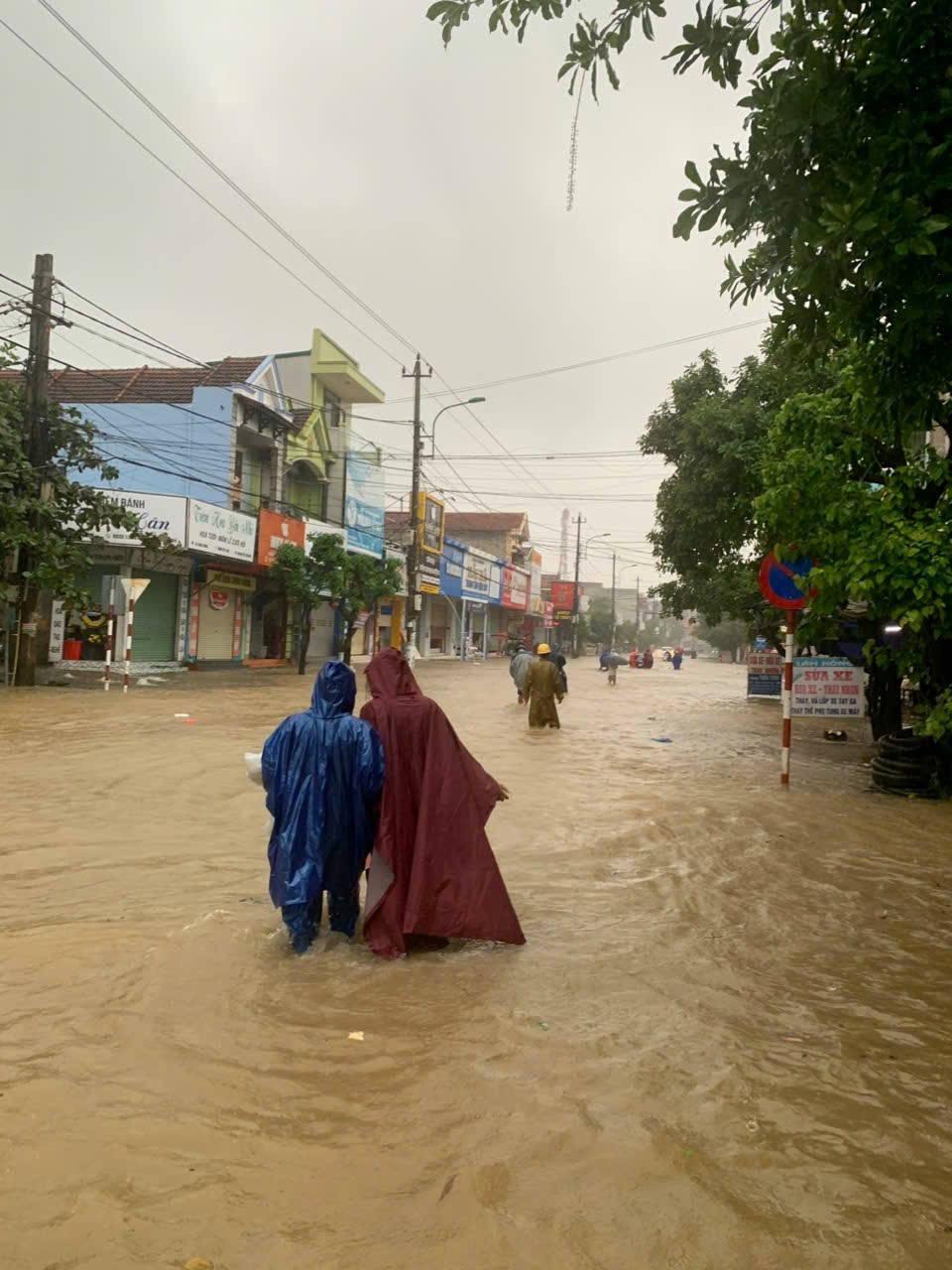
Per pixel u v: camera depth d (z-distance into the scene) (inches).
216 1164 97.7
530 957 170.1
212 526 1057.5
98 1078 115.8
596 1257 84.7
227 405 1140.5
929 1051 134.8
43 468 729.6
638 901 212.7
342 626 1480.1
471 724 622.5
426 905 168.9
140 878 216.1
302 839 166.4
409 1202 92.3
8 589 700.0
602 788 374.3
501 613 2522.1
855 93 149.8
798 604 389.7
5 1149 98.6
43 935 170.6
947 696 361.7
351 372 1444.4
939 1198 96.7
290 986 150.6
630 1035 136.3
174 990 145.3
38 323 733.9
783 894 222.5
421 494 1681.8
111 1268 80.7
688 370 764.0
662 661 3193.9
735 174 159.3
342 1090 115.5
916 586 343.0
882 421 194.7
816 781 415.5
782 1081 122.9
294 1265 82.0
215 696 754.8
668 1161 101.2
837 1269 84.4
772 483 393.7
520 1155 101.4
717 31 160.4
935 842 288.0
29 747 426.9
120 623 1025.5
